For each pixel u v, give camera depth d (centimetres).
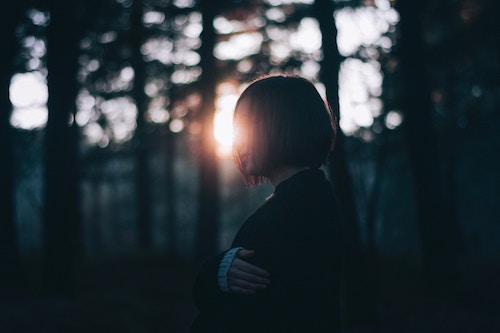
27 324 845
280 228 153
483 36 1472
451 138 1780
